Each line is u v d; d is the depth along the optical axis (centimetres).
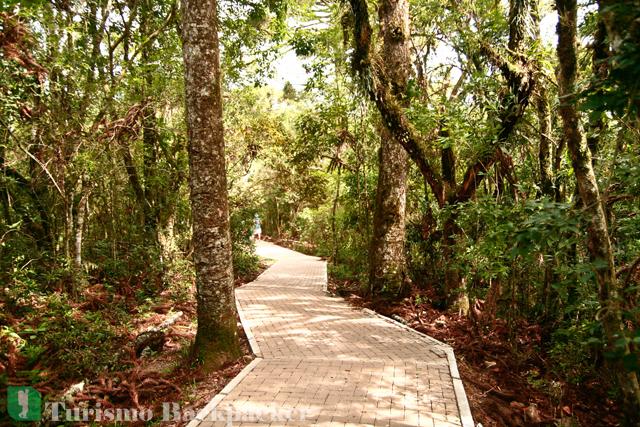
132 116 889
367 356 579
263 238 3450
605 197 316
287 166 2116
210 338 565
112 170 913
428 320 802
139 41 1062
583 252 571
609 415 495
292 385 474
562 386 531
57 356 534
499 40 790
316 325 762
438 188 817
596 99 250
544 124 713
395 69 909
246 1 1207
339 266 1645
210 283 569
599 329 388
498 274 673
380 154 1009
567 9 331
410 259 1089
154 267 1012
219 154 568
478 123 705
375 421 391
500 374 573
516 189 711
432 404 428
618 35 245
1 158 775
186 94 558
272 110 2112
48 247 870
